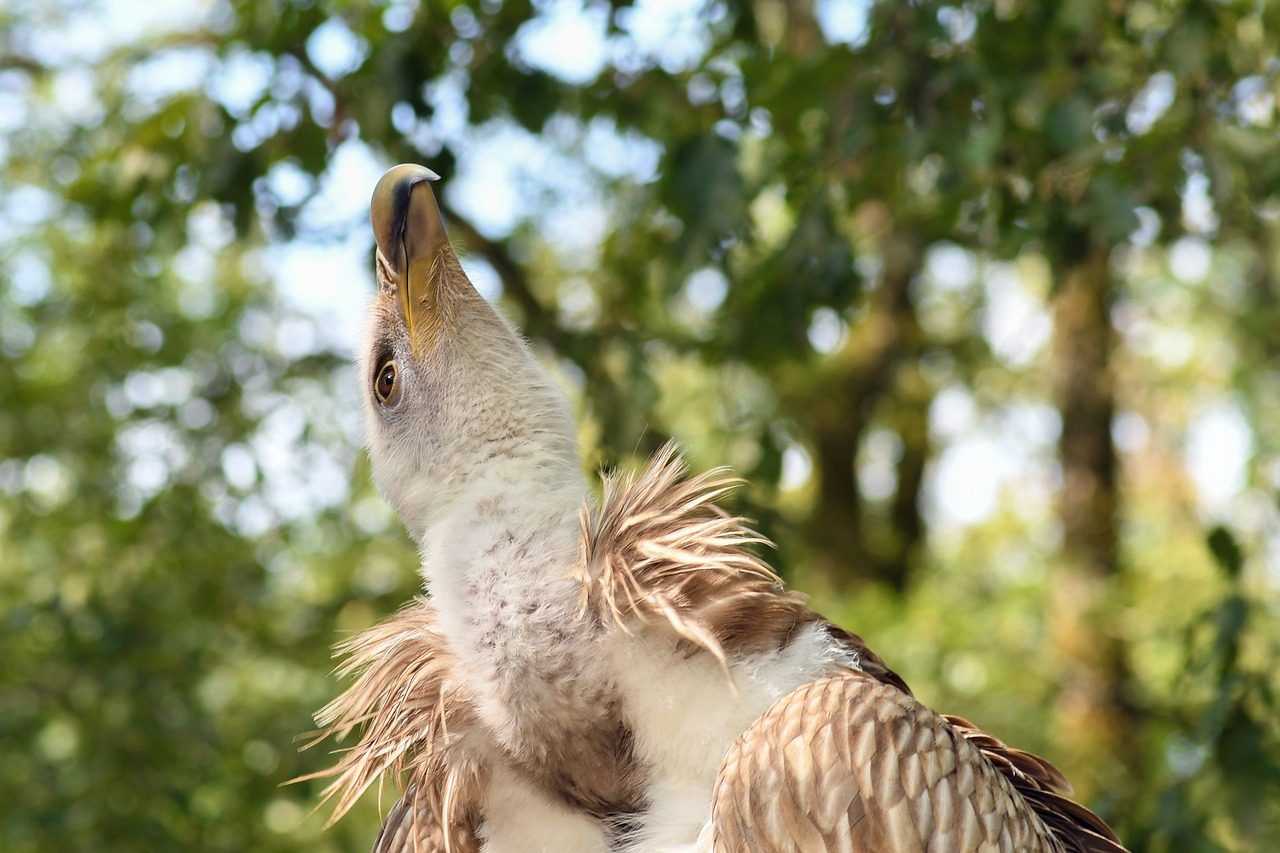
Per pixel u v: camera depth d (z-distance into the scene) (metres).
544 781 2.63
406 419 2.88
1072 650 10.38
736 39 5.90
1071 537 11.08
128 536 9.14
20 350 9.87
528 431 2.75
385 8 5.86
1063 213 5.34
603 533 2.61
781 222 8.73
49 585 9.23
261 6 5.79
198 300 9.98
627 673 2.55
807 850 2.36
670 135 5.55
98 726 8.60
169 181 6.37
